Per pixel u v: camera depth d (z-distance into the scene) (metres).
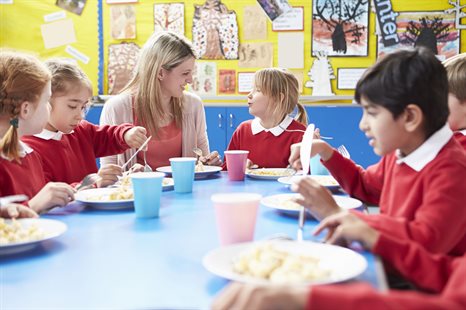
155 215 1.06
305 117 2.46
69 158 1.73
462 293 0.53
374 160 3.11
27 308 0.57
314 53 3.25
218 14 3.30
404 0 3.13
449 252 1.01
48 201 1.09
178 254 0.78
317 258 0.72
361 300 0.50
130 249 0.81
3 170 1.25
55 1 3.43
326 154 1.33
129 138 1.77
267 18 3.26
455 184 0.90
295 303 0.50
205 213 1.10
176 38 2.08
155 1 3.35
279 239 0.82
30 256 0.78
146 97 2.05
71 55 3.46
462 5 3.07
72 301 0.59
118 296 0.60
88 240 0.87
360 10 3.18
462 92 1.37
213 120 3.24
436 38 3.12
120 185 1.44
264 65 3.30
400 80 0.93
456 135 1.39
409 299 0.50
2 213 0.99
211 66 3.34
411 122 0.95
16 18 3.47
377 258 0.74
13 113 1.21
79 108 1.65
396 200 1.03
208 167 1.81
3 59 1.22
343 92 3.24
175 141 2.15
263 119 2.23
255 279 0.61
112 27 3.41
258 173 1.70
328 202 0.93
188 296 0.60
